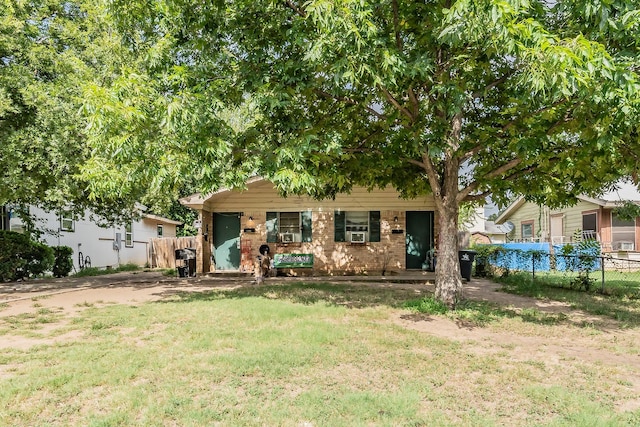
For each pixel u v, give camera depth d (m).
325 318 7.66
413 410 3.80
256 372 4.77
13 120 10.86
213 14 7.74
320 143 7.51
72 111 9.85
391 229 16.05
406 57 7.02
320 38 5.92
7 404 3.96
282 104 7.08
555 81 5.10
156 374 4.71
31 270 15.45
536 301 9.91
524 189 9.17
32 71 11.07
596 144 6.71
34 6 11.42
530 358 5.49
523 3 5.10
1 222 16.52
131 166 7.65
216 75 8.09
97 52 10.95
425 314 8.13
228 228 16.28
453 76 7.73
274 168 7.11
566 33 6.43
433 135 7.38
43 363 5.12
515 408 3.95
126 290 11.91
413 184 10.43
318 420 3.63
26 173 10.69
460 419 3.70
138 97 6.70
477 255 16.42
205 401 4.00
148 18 8.79
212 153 6.84
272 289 11.62
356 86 7.95
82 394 4.19
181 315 7.91
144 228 27.03
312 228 16.03
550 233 22.02
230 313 8.02
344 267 15.97
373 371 4.88
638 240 18.05
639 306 9.16
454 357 5.41
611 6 5.57
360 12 5.79
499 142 8.20
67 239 19.09
